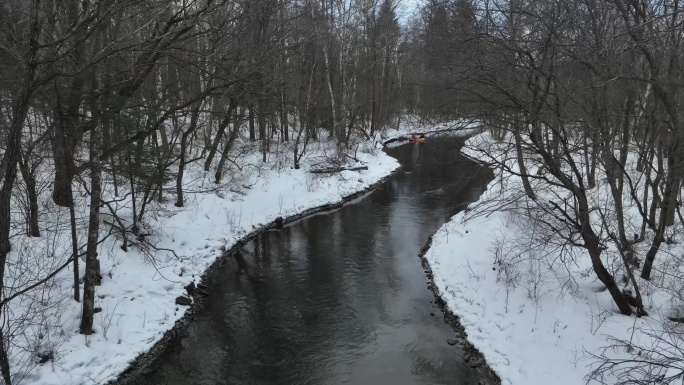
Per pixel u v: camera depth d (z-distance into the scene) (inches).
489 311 399.5
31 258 378.3
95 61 212.5
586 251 448.1
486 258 490.3
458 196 847.7
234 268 542.9
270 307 446.6
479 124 372.8
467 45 339.3
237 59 361.7
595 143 342.6
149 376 336.5
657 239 365.4
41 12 190.9
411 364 352.5
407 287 488.7
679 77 311.7
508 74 339.6
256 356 366.0
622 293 366.9
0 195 183.6
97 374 320.2
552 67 309.1
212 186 749.3
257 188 818.2
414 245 618.8
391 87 1582.2
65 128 321.4
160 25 362.9
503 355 343.3
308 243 632.4
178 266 491.2
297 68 970.7
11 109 309.6
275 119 860.0
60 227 435.2
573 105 349.4
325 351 371.9
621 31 313.3
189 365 352.2
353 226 708.0
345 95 1216.8
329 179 946.7
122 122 396.8
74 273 362.6
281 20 745.0
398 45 1499.8
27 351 305.1
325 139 1352.1
